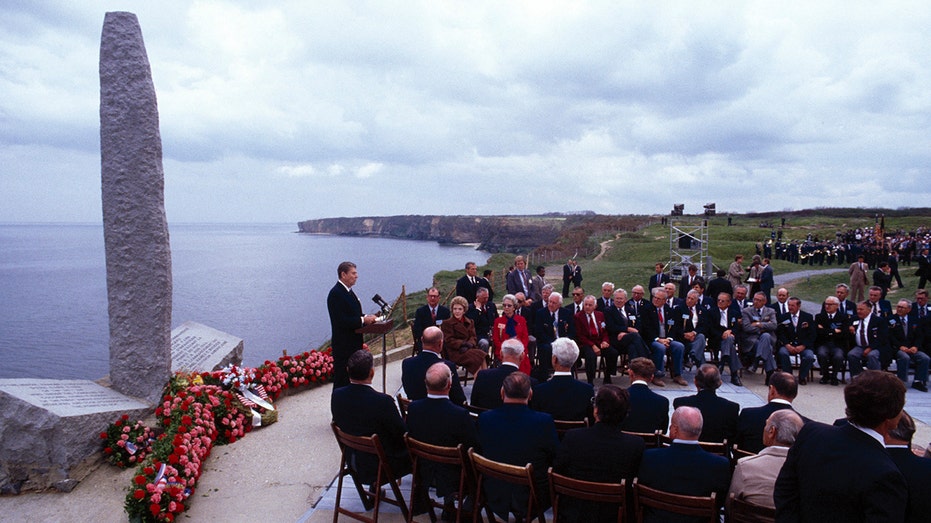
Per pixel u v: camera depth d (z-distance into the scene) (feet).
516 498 15.26
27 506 19.42
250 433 25.49
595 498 13.48
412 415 16.70
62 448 20.38
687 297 35.94
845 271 114.32
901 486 8.73
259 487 20.13
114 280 25.52
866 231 180.75
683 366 36.47
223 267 430.20
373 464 17.21
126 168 25.46
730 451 18.06
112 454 21.99
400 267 383.86
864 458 8.96
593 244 219.82
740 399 30.63
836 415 27.89
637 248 182.29
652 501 12.89
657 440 16.83
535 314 35.29
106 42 25.36
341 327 24.39
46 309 245.24
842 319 33.45
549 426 15.57
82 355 165.99
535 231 561.43
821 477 9.17
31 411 20.27
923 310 33.63
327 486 20.22
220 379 27.48
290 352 151.33
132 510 17.06
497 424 15.67
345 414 17.37
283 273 383.24
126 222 25.50
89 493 20.25
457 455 15.49
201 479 20.77
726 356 33.71
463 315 32.78
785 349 33.37
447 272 158.30
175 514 17.71
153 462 18.67
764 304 34.81
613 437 14.03
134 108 25.61
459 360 31.48
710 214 85.25
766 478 12.75
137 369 25.59
